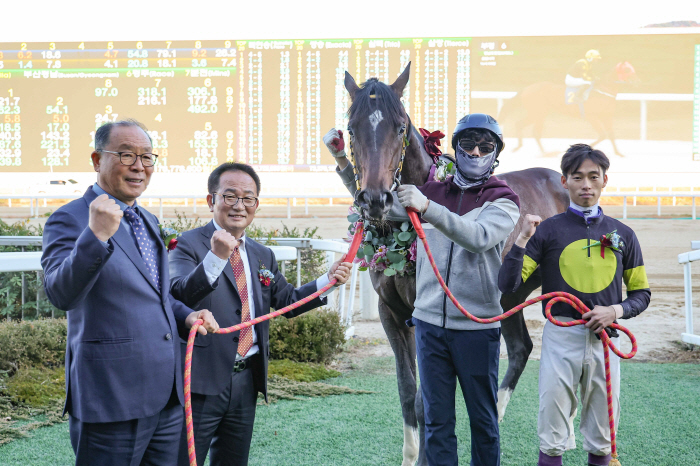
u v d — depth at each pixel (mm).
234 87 14469
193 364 1928
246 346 2045
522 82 14430
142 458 1759
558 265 2408
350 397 3727
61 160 14766
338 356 4902
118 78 14586
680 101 14500
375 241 2650
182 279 1929
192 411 1934
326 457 2789
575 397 2363
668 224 12688
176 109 14531
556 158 14469
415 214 2127
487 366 2213
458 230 2076
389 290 2693
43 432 2975
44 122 14703
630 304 2316
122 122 1738
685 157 14547
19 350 3660
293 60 14383
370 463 2723
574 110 14500
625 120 14555
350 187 2740
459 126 2357
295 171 14547
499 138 2346
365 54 14367
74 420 1662
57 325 4020
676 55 14453
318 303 2201
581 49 14461
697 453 2812
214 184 2117
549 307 2252
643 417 3314
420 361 2295
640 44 14477
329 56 14344
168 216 13344
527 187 3602
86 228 1512
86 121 14641
